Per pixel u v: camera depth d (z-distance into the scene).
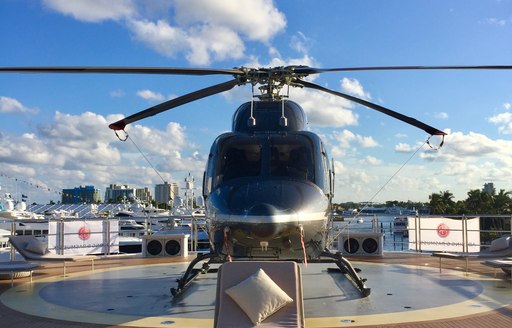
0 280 10.30
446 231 14.33
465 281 9.66
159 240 14.66
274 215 6.04
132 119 7.41
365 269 11.52
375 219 14.96
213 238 6.69
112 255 14.81
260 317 5.14
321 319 6.44
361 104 7.97
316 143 7.35
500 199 89.31
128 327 6.16
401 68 6.95
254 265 5.66
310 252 6.78
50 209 48.53
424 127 7.69
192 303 7.72
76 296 8.38
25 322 6.46
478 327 5.99
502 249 10.69
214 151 7.39
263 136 7.39
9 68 6.20
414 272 10.99
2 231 25.47
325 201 6.84
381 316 6.61
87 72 6.44
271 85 8.00
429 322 6.25
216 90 7.68
